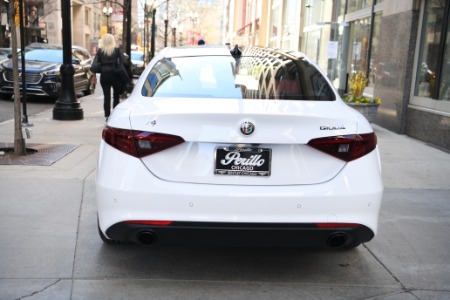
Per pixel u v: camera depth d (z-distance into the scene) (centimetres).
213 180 314
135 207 311
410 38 971
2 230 431
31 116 1134
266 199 309
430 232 457
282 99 368
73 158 697
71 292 331
